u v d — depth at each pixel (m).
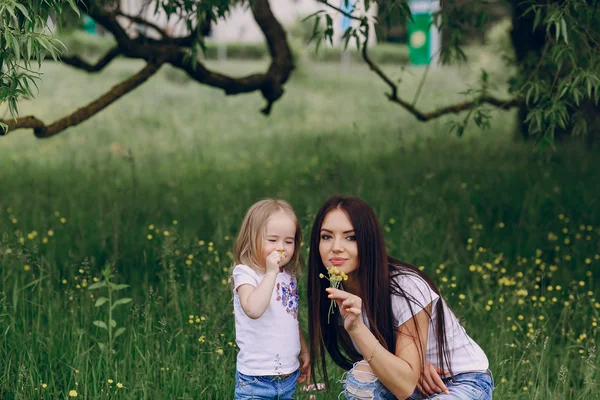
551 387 3.82
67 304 4.25
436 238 5.64
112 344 3.70
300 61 21.00
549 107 4.15
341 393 3.25
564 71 5.08
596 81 3.96
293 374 3.07
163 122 13.78
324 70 21.64
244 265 3.04
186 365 3.61
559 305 4.71
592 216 6.21
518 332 4.24
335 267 2.79
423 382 2.90
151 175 8.53
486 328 4.24
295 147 10.92
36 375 3.53
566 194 6.80
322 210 2.97
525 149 8.87
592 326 4.18
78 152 10.59
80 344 3.70
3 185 7.74
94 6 5.19
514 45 8.51
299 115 15.06
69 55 5.96
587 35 4.43
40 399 3.42
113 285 3.75
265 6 6.29
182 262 4.79
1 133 4.05
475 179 7.39
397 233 5.74
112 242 5.39
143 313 4.04
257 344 3.00
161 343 3.75
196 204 6.80
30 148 10.85
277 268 2.96
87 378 3.41
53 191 7.40
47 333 3.90
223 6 4.79
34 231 5.36
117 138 12.07
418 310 2.84
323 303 3.10
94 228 5.79
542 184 7.03
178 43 5.64
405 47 24.42
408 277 2.91
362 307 2.91
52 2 3.13
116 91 5.03
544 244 5.77
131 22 5.66
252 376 3.00
